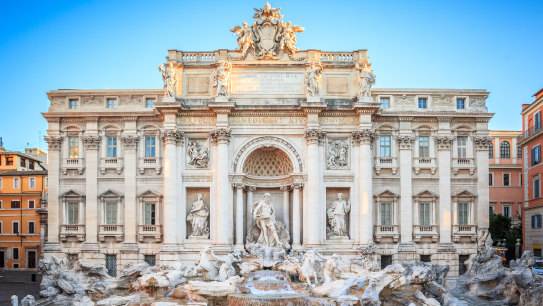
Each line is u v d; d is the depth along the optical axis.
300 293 43.84
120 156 56.91
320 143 55.41
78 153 57.31
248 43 55.97
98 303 41.97
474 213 56.69
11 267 76.94
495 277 45.72
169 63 55.28
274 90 56.25
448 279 55.56
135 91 57.38
